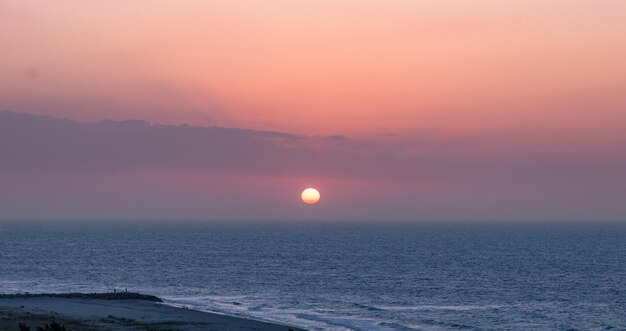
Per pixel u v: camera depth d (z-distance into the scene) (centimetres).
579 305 9075
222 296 9675
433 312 8231
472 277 12694
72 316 6912
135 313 7175
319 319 7438
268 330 6172
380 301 9262
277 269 14225
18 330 5806
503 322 7612
